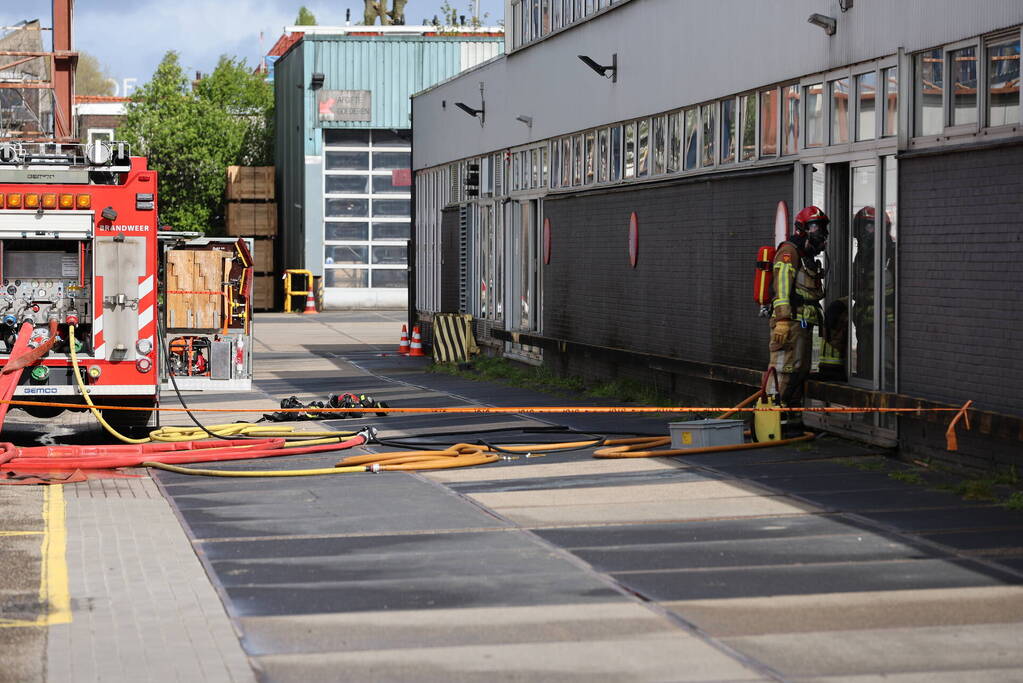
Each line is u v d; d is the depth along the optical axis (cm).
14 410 2091
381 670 739
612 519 1166
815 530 1109
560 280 2645
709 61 1997
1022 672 731
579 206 2531
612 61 2383
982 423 1317
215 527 1153
